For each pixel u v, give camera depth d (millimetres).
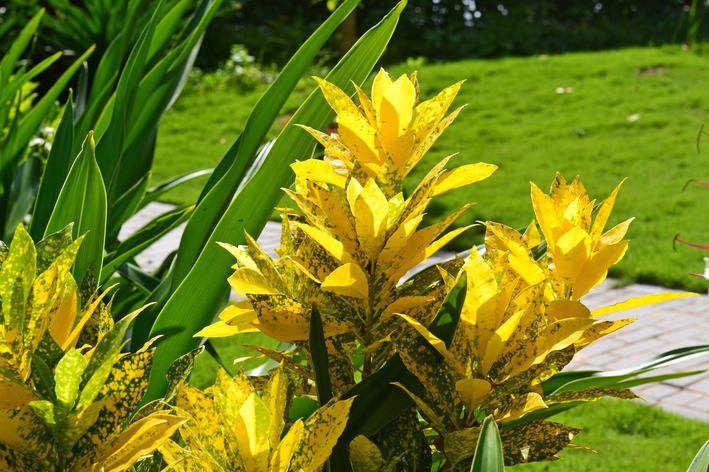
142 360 1854
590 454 7113
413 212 1955
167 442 1873
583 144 21406
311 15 43719
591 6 44625
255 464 1788
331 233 1998
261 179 2371
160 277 4613
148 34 3588
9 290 1777
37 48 25297
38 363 1761
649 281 12523
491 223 2090
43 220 3412
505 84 28875
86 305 1938
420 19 39156
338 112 1984
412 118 2027
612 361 9859
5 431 1768
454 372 1942
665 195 16688
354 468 1953
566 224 2076
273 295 1943
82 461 1828
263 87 32094
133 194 4809
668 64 28828
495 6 43719
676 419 7910
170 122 27219
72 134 3629
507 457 1993
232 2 39906
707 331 10609
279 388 1833
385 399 1947
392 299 2006
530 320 1952
